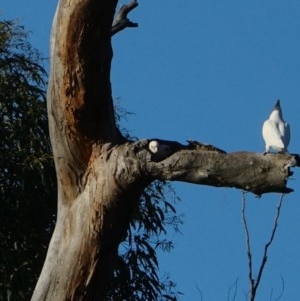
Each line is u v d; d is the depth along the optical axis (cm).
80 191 1270
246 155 1185
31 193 2117
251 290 1214
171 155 1212
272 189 1182
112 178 1243
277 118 1280
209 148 1216
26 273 2061
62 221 1277
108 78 1279
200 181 1199
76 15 1255
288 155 1173
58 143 1275
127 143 1255
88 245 1258
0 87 2133
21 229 2108
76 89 1262
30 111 2125
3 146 2120
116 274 2086
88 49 1259
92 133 1264
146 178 1231
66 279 1261
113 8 1264
